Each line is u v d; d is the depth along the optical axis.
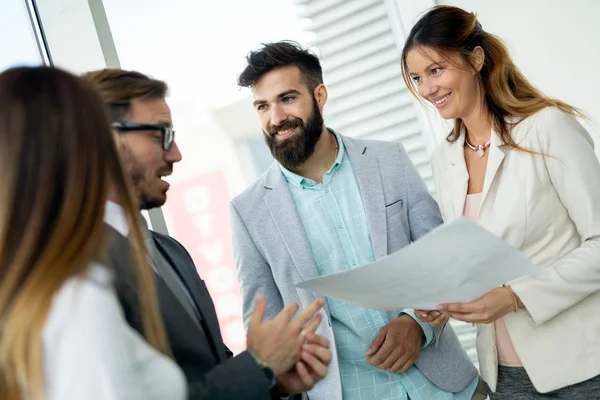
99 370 0.90
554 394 1.85
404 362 1.91
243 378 1.18
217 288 2.86
